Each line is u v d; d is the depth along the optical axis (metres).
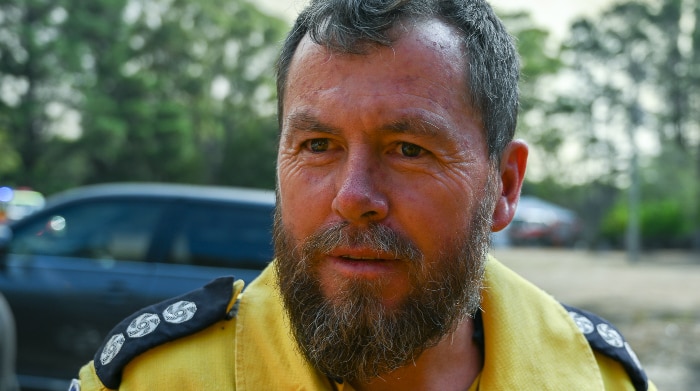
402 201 0.96
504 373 1.11
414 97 0.97
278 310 1.10
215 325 1.12
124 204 4.20
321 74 0.99
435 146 0.97
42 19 27.36
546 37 30.44
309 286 0.99
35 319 4.00
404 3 0.98
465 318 1.08
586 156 34.25
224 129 33.59
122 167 29.78
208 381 1.06
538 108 31.72
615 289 11.55
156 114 29.27
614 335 1.27
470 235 1.02
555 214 23.77
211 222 4.06
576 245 23.86
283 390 1.05
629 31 31.84
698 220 23.39
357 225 0.95
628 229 21.30
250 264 3.95
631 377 1.24
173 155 30.20
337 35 0.97
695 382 5.96
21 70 26.98
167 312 1.13
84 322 3.96
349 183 0.95
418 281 0.96
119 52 28.36
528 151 1.19
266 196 4.23
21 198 26.48
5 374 2.70
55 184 28.44
